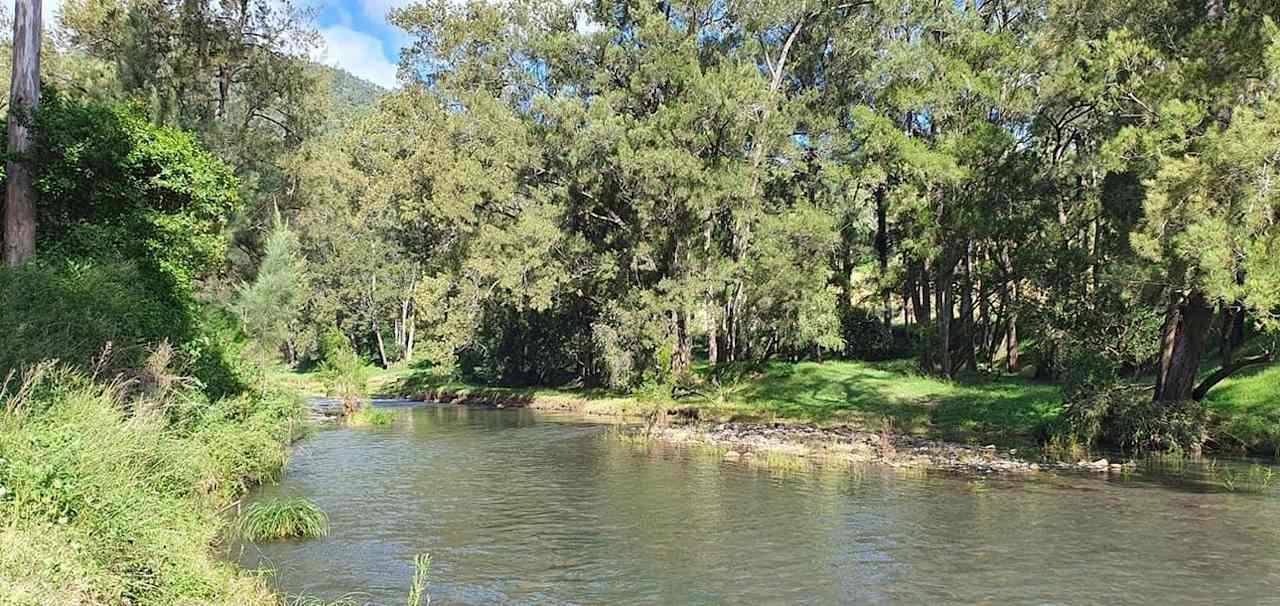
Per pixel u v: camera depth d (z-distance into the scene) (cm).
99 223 1845
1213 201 1819
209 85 3888
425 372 5847
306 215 4662
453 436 2881
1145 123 2275
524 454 2364
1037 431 2491
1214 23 2133
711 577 1105
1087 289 2884
